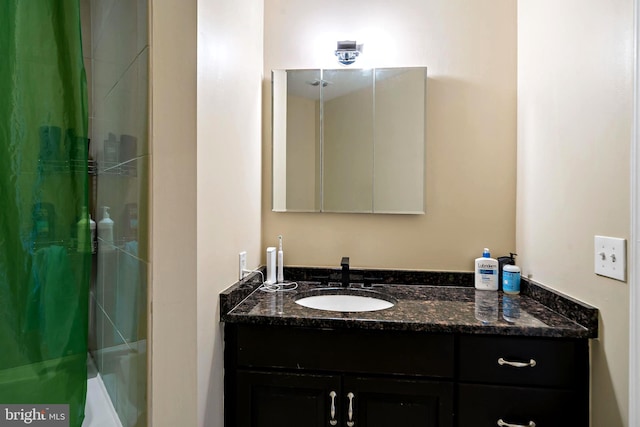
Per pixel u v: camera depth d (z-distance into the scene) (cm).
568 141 132
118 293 146
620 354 107
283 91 190
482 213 183
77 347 119
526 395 125
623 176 104
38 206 111
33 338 112
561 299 134
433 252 186
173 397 117
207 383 123
